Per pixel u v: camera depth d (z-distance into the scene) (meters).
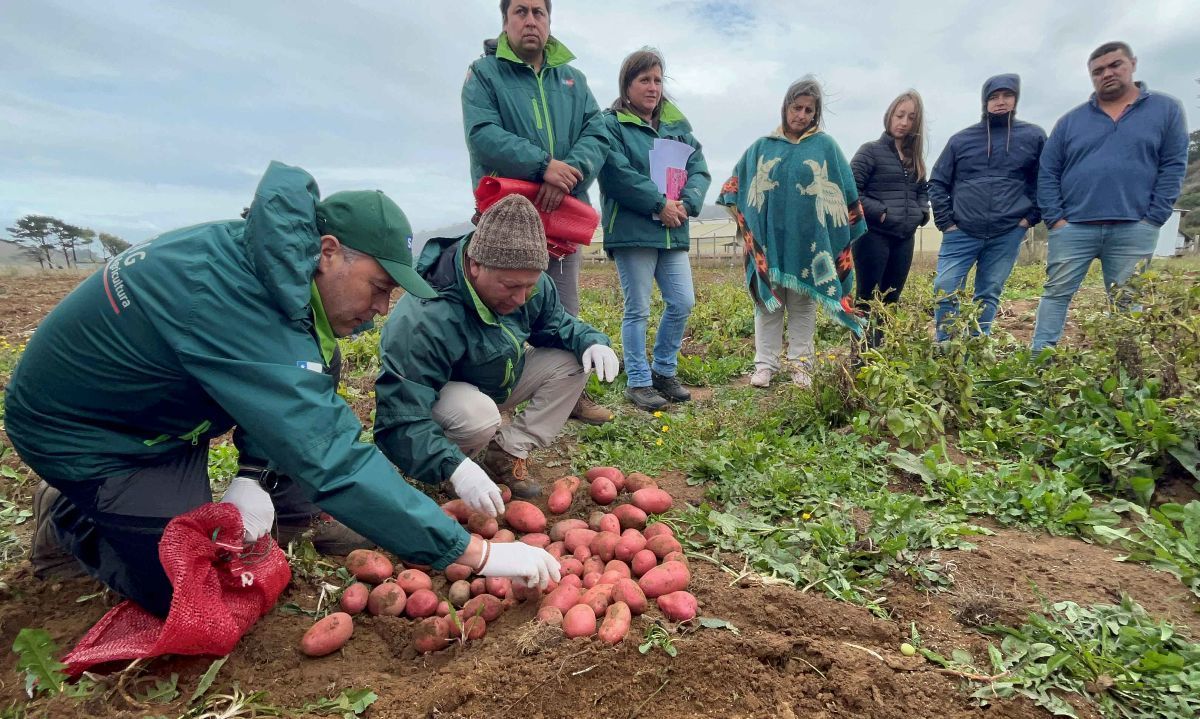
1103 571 2.62
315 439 1.94
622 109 4.62
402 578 2.51
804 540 2.81
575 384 3.47
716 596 2.41
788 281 4.98
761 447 3.74
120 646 2.03
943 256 5.67
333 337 2.21
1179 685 1.93
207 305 1.89
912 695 1.96
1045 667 2.01
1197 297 4.37
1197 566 2.57
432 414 3.05
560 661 2.02
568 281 4.41
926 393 4.20
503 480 3.46
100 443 2.06
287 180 1.99
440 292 2.84
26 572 2.61
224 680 2.07
